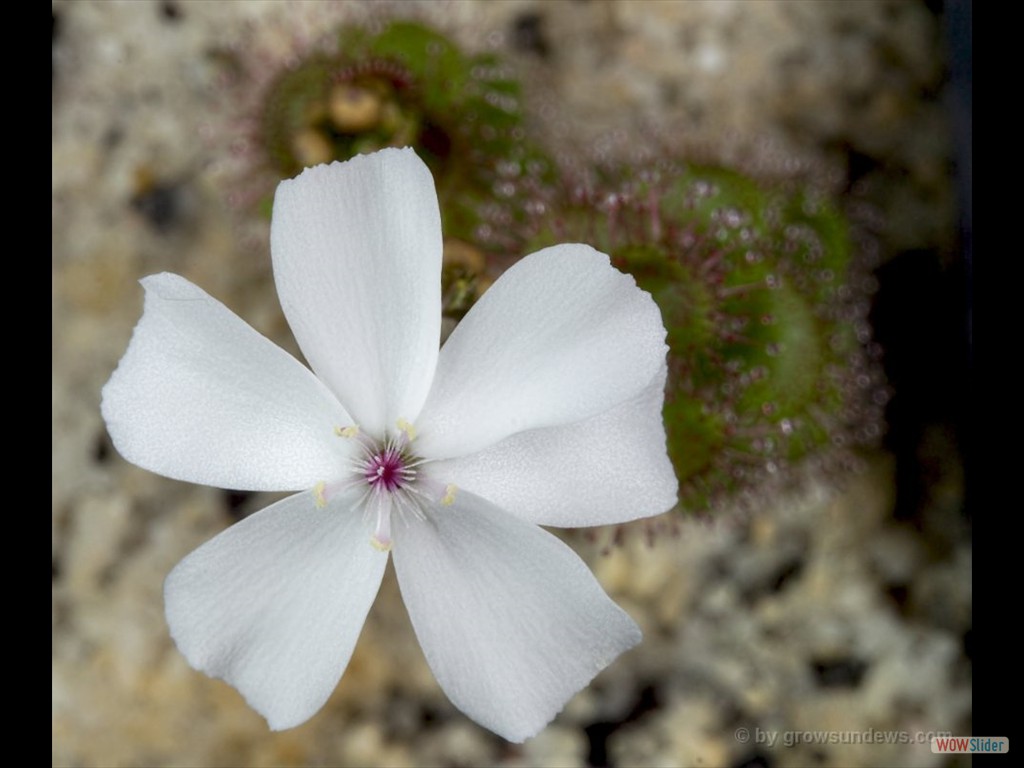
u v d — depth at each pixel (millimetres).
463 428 83
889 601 111
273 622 82
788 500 109
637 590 111
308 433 82
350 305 81
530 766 109
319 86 104
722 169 103
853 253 108
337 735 109
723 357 98
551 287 80
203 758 109
